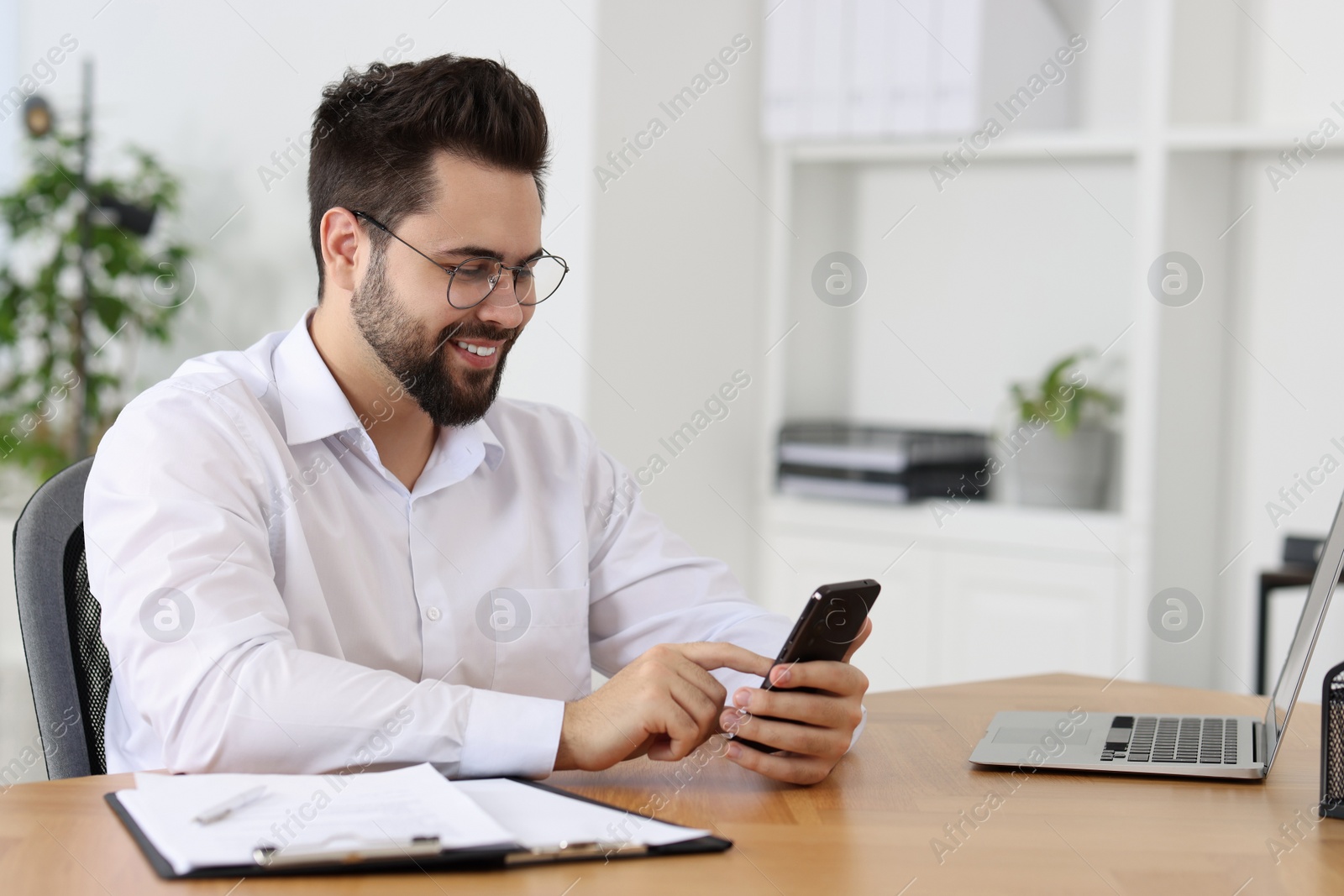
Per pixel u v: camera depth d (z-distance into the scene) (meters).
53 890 0.74
